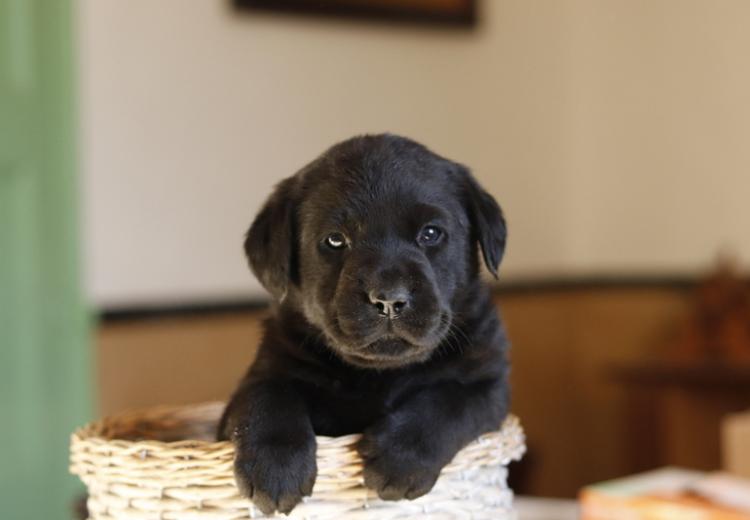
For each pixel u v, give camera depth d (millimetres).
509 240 2170
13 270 1680
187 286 1779
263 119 1844
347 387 964
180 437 1078
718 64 2102
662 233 2188
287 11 1854
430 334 925
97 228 1702
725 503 1124
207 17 1778
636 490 1173
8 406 1683
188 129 1770
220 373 1805
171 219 1761
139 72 1723
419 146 1004
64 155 1687
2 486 1683
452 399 923
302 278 981
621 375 1954
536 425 2195
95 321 1693
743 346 1924
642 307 2201
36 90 1676
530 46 2197
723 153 2100
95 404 1696
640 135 2211
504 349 991
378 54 1979
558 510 1240
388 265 928
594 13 2242
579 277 2262
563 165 2254
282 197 1006
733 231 2090
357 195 961
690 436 1905
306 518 868
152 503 868
